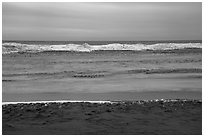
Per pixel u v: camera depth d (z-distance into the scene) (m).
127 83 9.42
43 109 7.04
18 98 8.15
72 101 7.84
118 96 8.34
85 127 5.93
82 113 6.77
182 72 10.07
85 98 8.18
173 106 7.31
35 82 9.58
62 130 5.78
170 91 8.83
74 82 9.67
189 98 8.12
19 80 9.58
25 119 6.37
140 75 10.05
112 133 5.62
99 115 6.62
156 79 9.73
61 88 9.20
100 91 8.95
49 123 6.15
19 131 5.71
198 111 6.92
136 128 5.87
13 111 6.88
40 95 8.55
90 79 9.97
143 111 6.91
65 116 6.56
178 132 5.72
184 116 6.57
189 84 9.30
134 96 8.38
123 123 6.15
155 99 8.05
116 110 7.02
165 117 6.52
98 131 5.72
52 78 9.98
